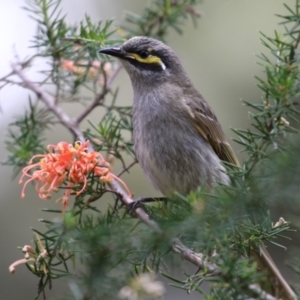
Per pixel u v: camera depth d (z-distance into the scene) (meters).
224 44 16.33
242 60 16.12
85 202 7.93
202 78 16.09
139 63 11.48
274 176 6.00
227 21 16.47
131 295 8.41
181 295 13.95
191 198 6.77
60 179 7.71
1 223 14.24
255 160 7.22
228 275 6.53
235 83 15.95
